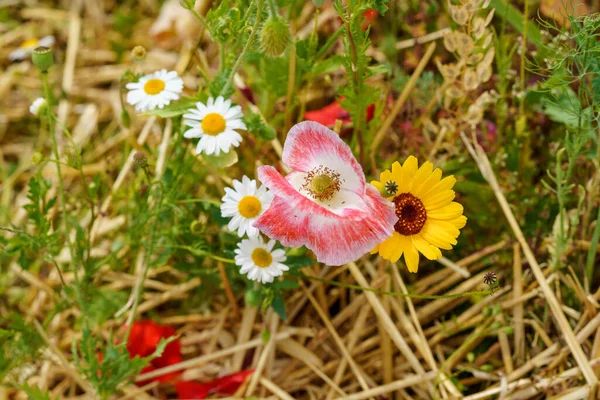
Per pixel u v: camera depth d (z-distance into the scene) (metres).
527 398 0.61
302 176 0.52
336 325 0.66
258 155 0.67
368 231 0.51
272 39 0.57
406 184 0.54
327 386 0.64
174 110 0.59
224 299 0.68
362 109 0.61
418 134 0.68
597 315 0.61
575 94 0.66
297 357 0.65
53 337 0.66
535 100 0.67
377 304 0.63
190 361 0.64
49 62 0.58
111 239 0.71
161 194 0.60
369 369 0.65
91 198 0.62
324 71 0.63
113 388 0.60
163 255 0.63
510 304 0.63
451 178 0.54
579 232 0.64
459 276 0.65
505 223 0.66
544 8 0.69
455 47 0.61
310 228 0.51
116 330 0.67
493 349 0.63
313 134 0.52
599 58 0.58
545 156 0.68
